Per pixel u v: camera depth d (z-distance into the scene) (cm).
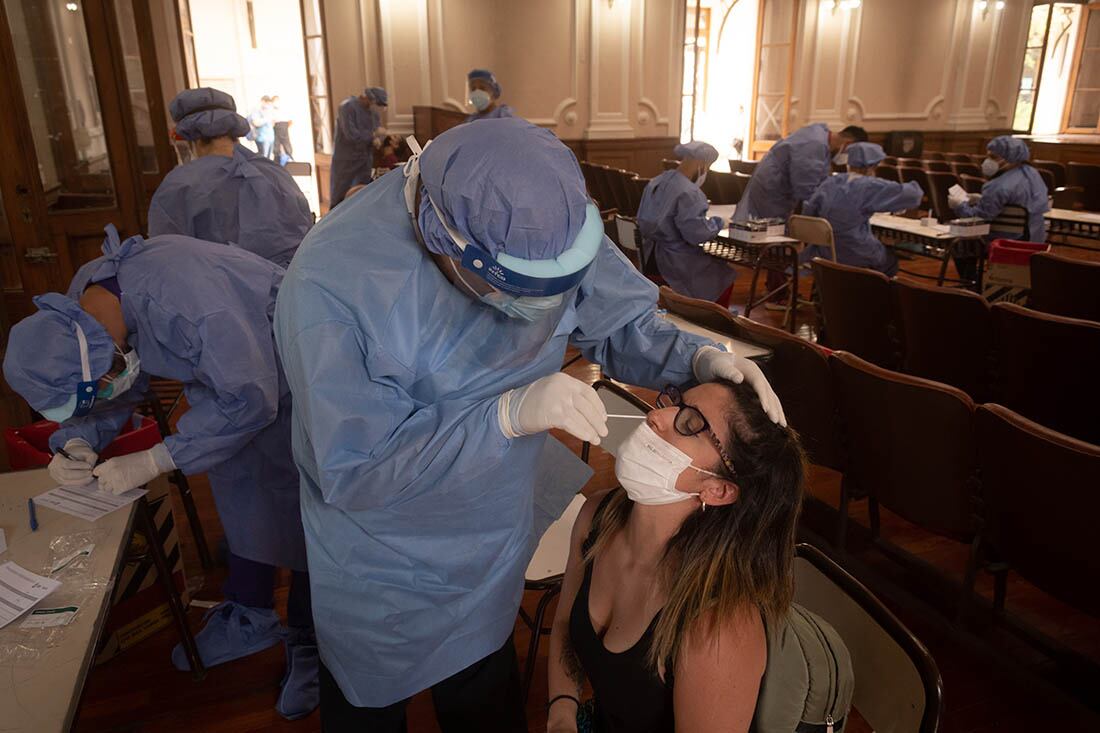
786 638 105
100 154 389
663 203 446
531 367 116
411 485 101
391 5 733
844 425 214
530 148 92
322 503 115
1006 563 183
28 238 346
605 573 121
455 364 108
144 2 418
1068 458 151
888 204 466
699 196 437
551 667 134
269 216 279
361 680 127
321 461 98
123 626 205
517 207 88
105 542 143
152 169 444
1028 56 1042
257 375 148
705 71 1188
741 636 101
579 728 129
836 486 293
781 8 940
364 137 670
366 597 119
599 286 133
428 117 717
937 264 650
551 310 104
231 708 189
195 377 153
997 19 1018
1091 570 155
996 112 1068
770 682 104
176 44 601
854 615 112
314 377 96
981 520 182
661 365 139
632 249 493
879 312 328
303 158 1112
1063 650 199
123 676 199
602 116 842
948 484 186
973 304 277
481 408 100
